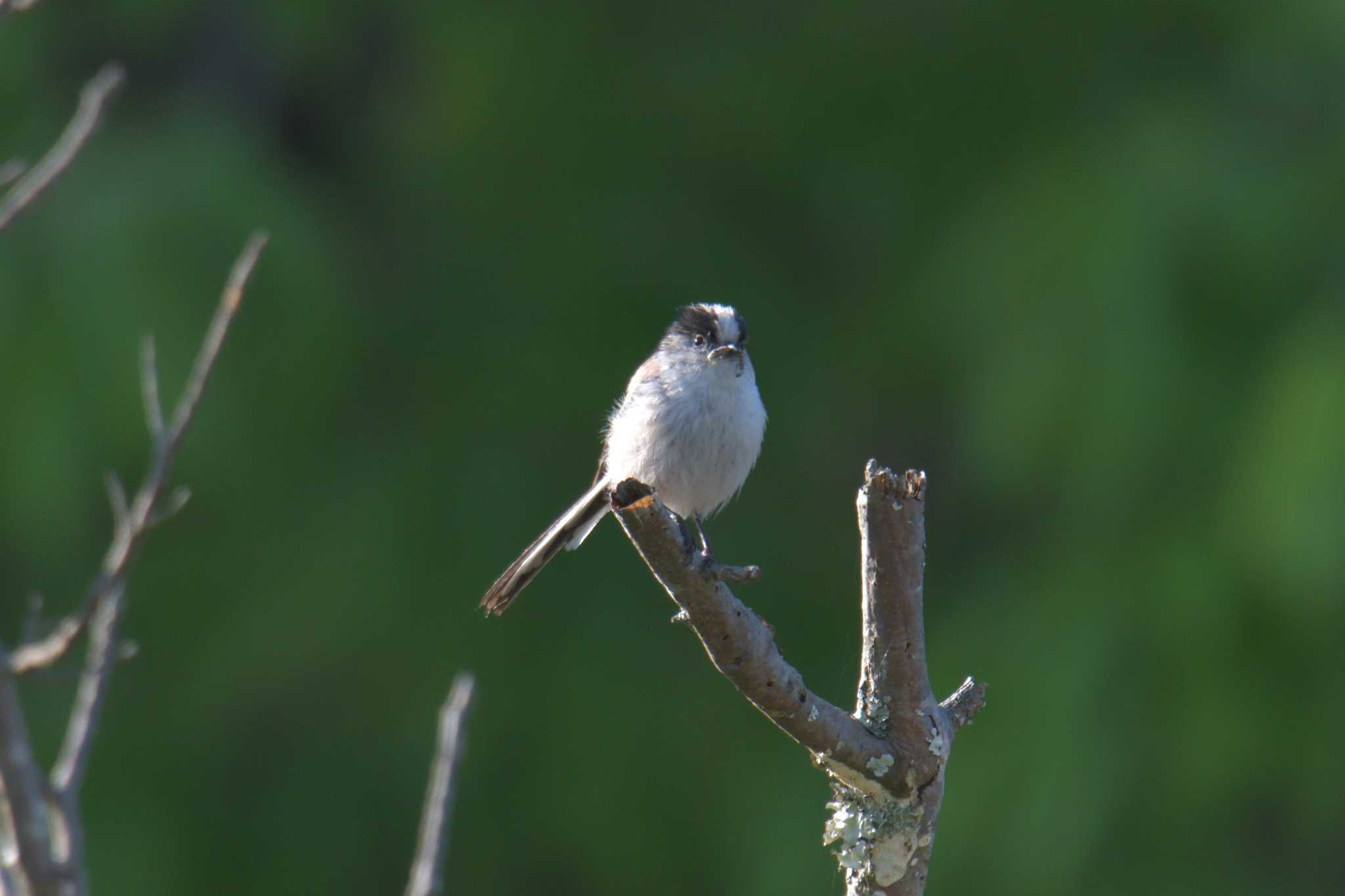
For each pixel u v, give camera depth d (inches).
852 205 589.9
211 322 476.1
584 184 575.5
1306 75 507.8
